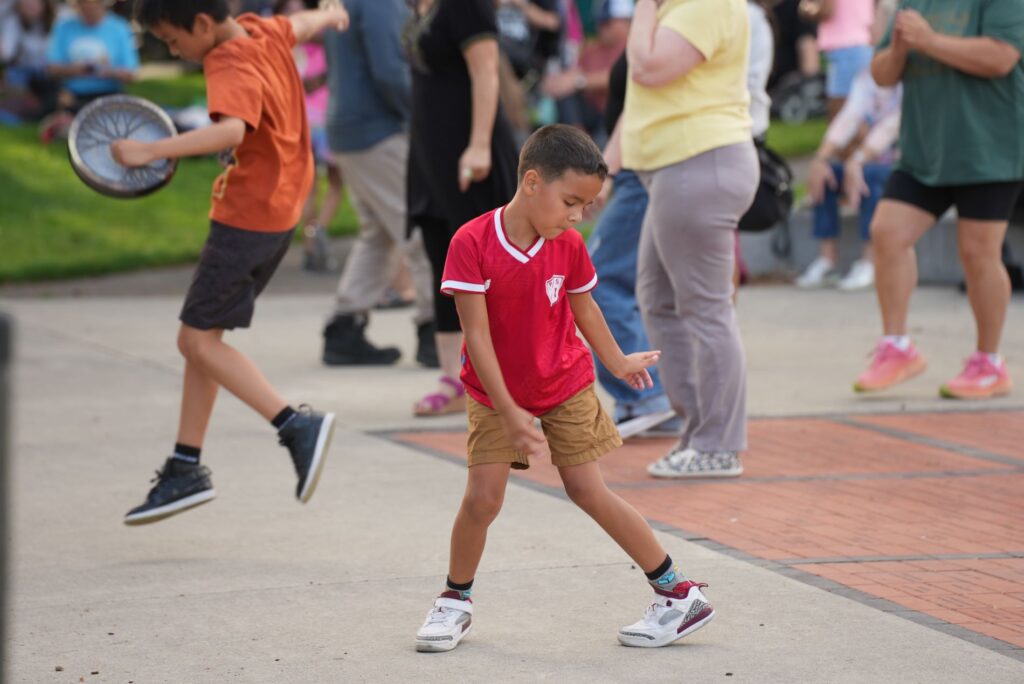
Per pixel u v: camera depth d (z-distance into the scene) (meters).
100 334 17.95
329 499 9.70
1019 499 9.45
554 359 6.62
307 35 9.21
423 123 12.01
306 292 22.42
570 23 31.33
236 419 12.66
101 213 28.38
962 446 11.10
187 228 28.28
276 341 17.36
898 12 12.23
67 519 9.25
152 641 6.81
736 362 10.05
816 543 8.40
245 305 8.78
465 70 11.84
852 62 22.64
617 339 11.43
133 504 9.64
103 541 8.71
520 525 8.87
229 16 8.60
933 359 15.21
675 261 9.88
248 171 8.68
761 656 6.45
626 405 11.61
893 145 21.58
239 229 8.67
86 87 31.28
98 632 6.96
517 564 8.03
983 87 12.10
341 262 25.67
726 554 8.16
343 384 14.32
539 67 28.27
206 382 8.76
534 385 6.57
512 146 12.06
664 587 6.70
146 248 26.38
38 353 16.39
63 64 31.03
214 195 8.81
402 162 14.73
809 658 6.40
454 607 6.75
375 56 14.20
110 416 12.74
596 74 27.77
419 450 11.26
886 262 12.95
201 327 8.63
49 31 34.78
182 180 31.64
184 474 8.67
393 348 15.62
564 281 6.56
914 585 7.54
